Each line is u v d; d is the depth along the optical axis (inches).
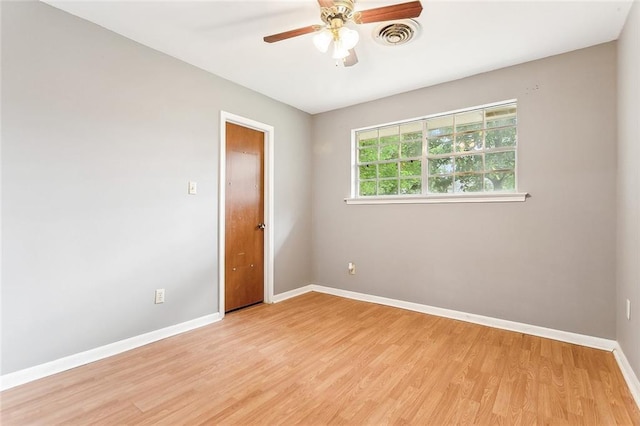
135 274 96.5
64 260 82.4
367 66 111.4
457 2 76.9
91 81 87.3
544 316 103.7
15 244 74.9
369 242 145.9
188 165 111.0
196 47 100.5
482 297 115.6
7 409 65.3
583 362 85.6
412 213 133.0
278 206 148.3
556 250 101.7
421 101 131.0
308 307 136.8
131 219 95.7
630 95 77.5
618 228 90.2
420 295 130.7
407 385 74.6
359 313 128.4
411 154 137.3
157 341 100.3
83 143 85.7
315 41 75.6
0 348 72.6
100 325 88.7
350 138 153.2
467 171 122.3
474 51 100.5
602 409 65.3
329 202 160.6
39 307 78.2
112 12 82.8
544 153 103.9
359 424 61.1
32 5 77.2
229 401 68.4
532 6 78.4
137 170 97.1
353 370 81.7
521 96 108.3
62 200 82.1
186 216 110.3
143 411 64.9
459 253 120.9
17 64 75.1
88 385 74.5
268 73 118.3
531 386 74.0
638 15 70.3
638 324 70.0
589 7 78.2
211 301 118.1
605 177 94.2
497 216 112.7
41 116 78.5
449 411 65.0
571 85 99.7
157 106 102.1
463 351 92.9
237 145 132.1
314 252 165.3
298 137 159.0
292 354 91.0
